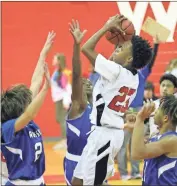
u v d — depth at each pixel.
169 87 6.84
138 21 11.26
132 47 5.20
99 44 12.83
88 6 14.23
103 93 5.22
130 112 5.58
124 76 5.13
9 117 5.10
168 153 4.76
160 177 4.80
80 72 5.63
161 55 12.02
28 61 14.85
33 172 5.18
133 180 10.34
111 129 5.33
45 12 14.79
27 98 5.19
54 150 13.62
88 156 5.39
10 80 14.76
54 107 14.93
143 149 4.57
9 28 14.73
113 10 14.09
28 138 5.18
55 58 13.76
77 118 6.14
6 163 5.20
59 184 9.90
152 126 5.78
